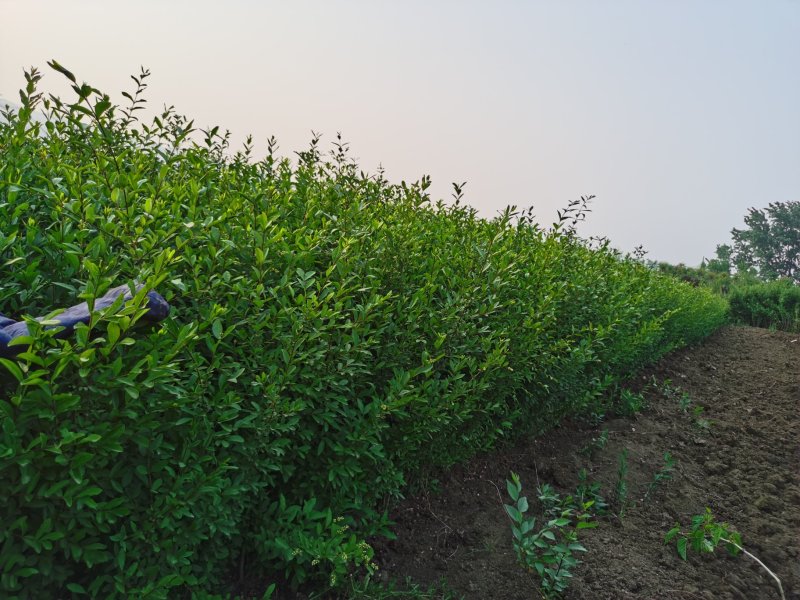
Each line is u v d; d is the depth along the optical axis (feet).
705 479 17.75
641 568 12.80
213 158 16.19
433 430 12.26
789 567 13.58
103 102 9.76
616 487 16.31
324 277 12.22
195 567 9.28
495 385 14.60
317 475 10.86
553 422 18.47
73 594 8.03
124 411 7.56
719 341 38.93
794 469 18.90
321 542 9.98
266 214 12.01
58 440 7.22
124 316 7.04
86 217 9.28
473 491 14.80
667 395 24.58
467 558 12.42
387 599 10.85
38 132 12.53
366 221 14.32
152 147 14.20
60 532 7.22
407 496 13.76
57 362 7.28
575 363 17.28
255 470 9.83
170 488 8.59
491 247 14.90
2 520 7.14
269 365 10.03
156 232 9.81
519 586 11.68
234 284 10.40
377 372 12.25
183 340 7.93
